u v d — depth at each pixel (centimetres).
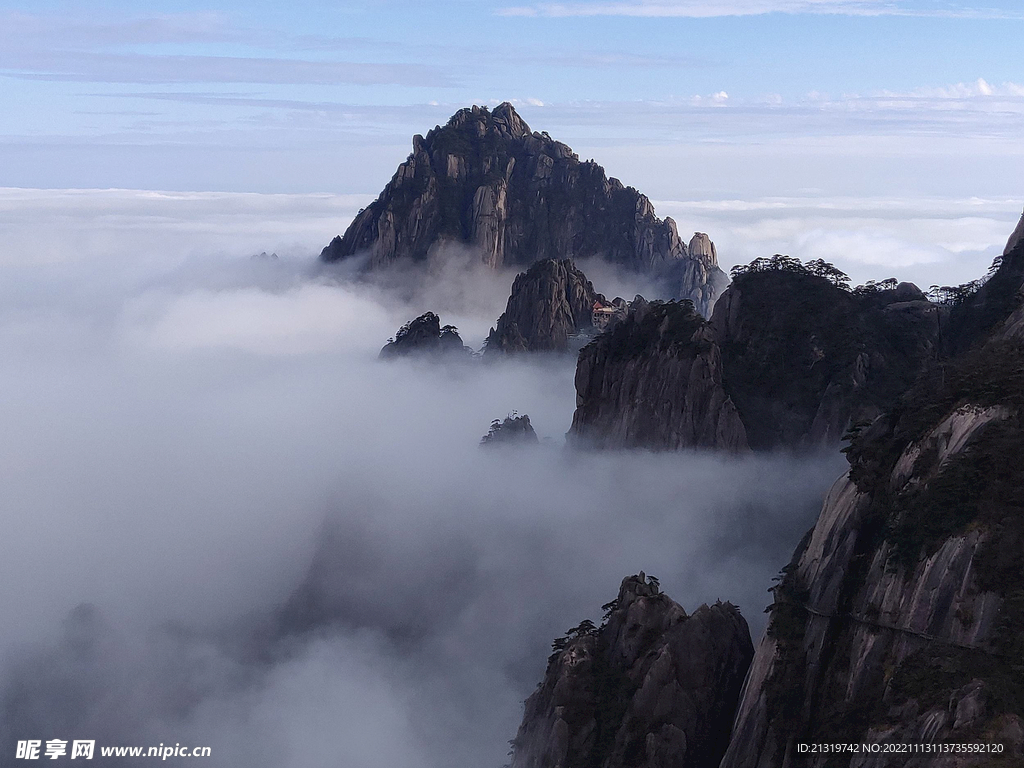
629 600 13938
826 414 19038
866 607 10956
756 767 11181
